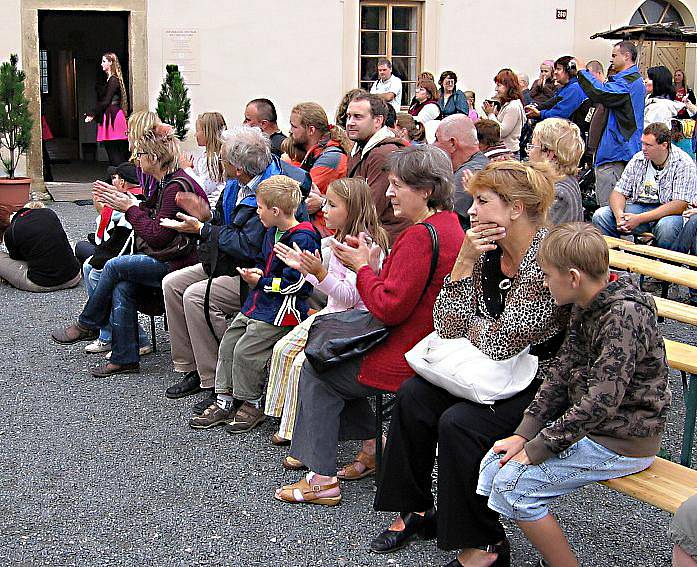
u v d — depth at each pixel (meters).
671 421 4.95
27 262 7.70
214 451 4.58
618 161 8.61
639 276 7.50
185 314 5.07
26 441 4.70
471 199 5.49
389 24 14.42
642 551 3.62
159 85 13.45
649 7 16.27
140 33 13.28
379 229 4.30
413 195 3.75
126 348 5.66
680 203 7.31
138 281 5.57
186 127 13.54
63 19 18.50
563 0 15.00
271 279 4.62
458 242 3.72
